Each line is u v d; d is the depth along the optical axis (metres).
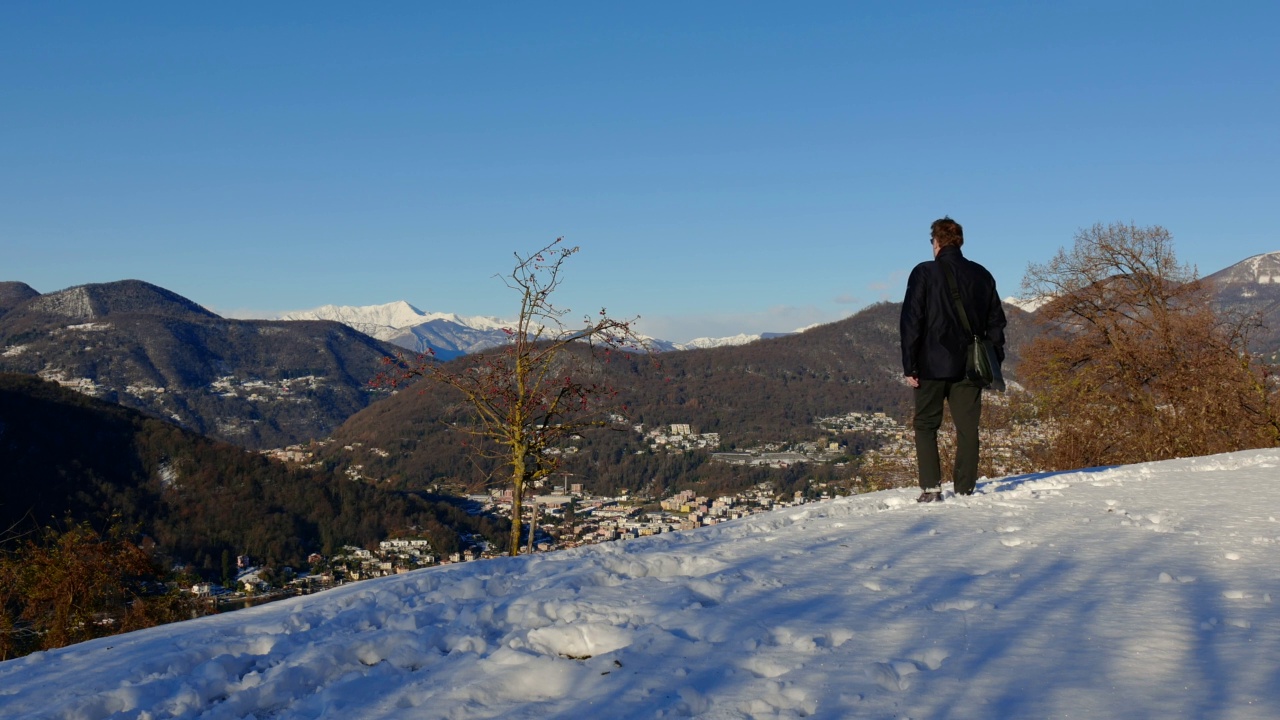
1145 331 24.88
